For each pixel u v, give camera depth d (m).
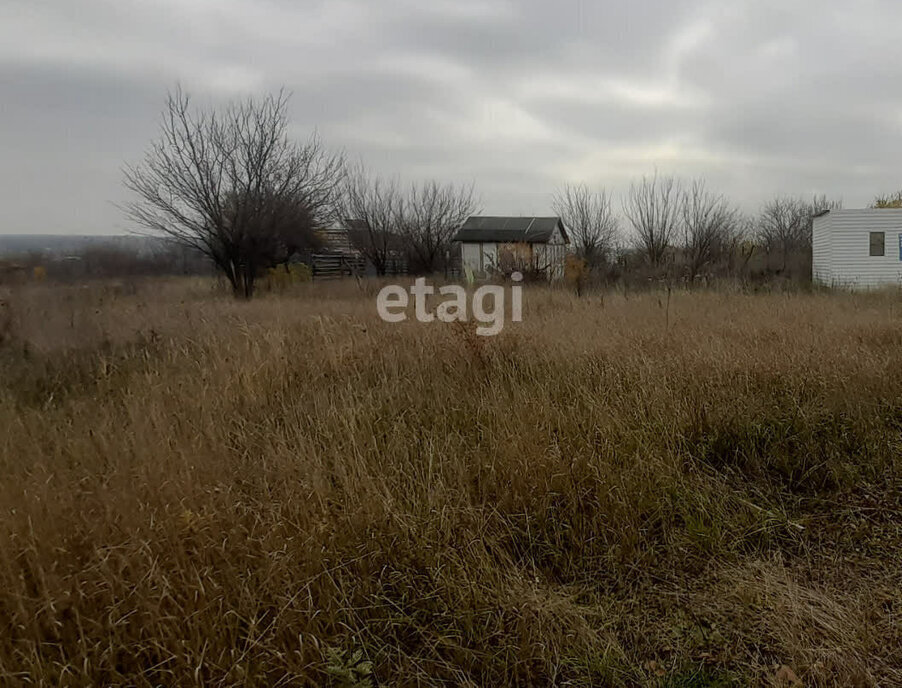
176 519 2.24
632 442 3.30
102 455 2.92
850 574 2.37
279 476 2.75
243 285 14.94
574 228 24.00
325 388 4.22
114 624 1.81
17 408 3.84
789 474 3.17
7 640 1.75
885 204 26.41
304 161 16.27
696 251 19.33
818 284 15.30
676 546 2.58
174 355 5.11
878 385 4.18
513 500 2.76
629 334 5.59
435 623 2.05
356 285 15.92
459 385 4.30
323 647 1.87
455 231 26.48
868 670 1.83
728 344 5.12
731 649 1.97
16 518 2.19
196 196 14.59
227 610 1.91
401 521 2.43
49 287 12.81
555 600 2.17
